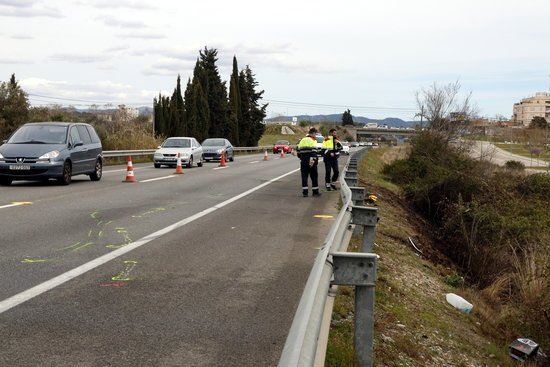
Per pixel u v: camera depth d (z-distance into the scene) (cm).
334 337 534
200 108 7425
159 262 735
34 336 454
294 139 15738
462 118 3912
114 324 491
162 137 4891
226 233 976
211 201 1423
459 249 1720
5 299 546
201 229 1003
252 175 2431
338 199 1594
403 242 1418
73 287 600
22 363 401
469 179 2558
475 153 3944
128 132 4253
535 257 1441
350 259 433
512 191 2630
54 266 686
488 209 1955
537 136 9462
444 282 1161
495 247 1639
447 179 2523
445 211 2262
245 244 884
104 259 734
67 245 813
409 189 2620
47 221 1014
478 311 985
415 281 1005
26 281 613
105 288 602
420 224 2033
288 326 507
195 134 7300
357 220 776
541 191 2673
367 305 440
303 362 231
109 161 3219
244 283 650
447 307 922
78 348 434
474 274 1569
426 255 1418
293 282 662
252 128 9300
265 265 745
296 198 1586
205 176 2281
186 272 689
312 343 254
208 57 8000
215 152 3722
